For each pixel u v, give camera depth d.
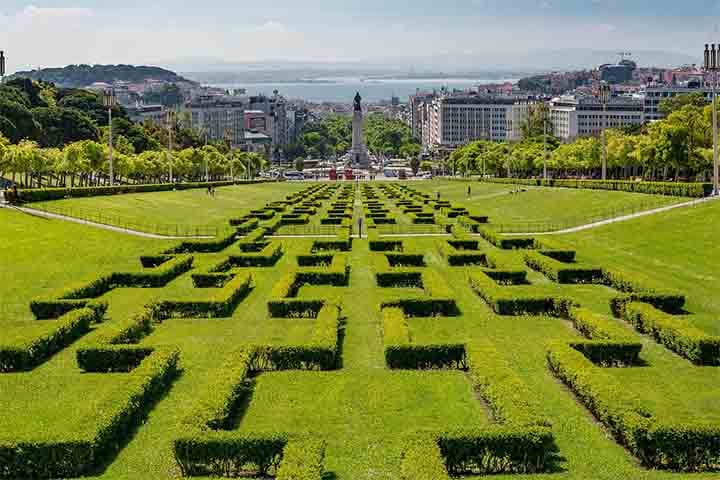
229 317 44.38
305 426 26.98
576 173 186.75
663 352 36.12
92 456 23.44
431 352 33.50
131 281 53.12
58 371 33.81
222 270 59.31
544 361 34.81
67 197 96.81
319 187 176.88
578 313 40.19
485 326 41.69
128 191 114.31
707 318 42.53
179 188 135.62
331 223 93.81
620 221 79.38
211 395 26.92
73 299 45.28
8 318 43.91
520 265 60.94
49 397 29.75
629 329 40.72
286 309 44.31
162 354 32.25
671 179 141.75
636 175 168.75
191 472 23.23
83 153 128.50
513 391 26.98
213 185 154.00
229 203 126.31
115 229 78.81
